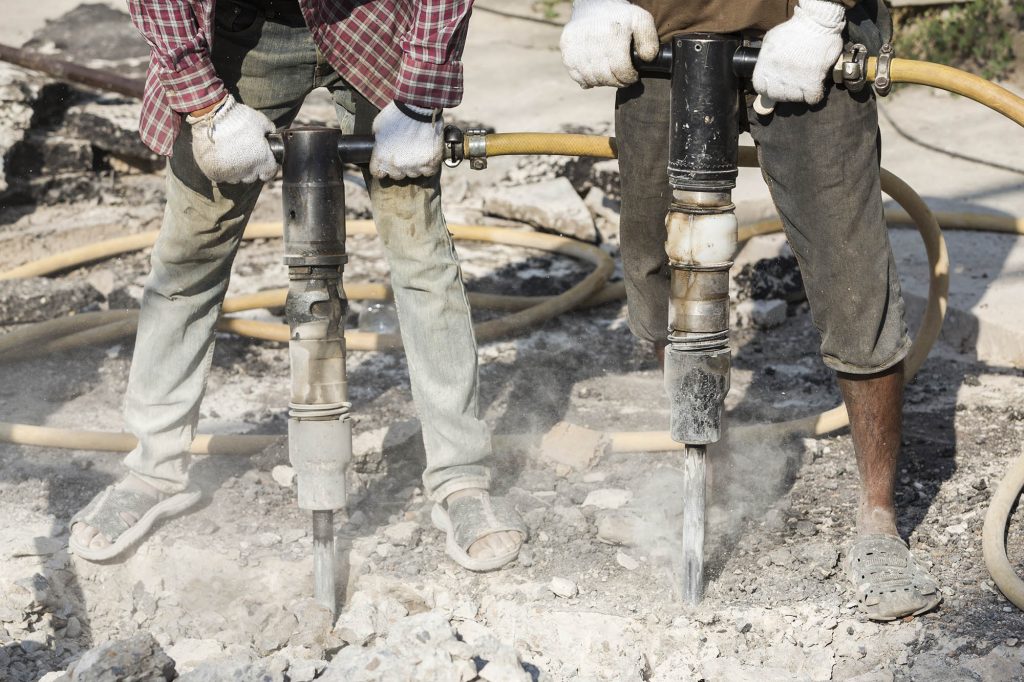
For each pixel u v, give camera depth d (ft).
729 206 8.59
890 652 8.93
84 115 20.56
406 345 10.03
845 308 9.13
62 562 9.94
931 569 9.78
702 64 8.32
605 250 18.43
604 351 14.99
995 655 8.68
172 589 10.07
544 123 21.16
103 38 23.77
